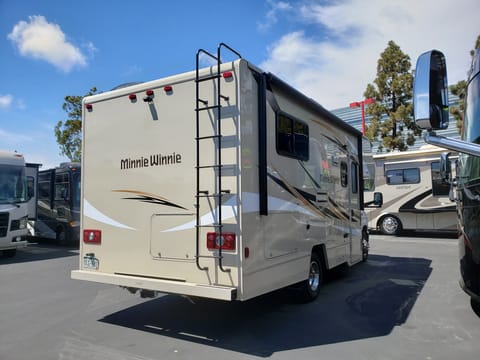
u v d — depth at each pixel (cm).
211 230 414
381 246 1158
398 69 1872
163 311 539
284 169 486
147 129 468
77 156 1961
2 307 573
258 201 426
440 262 898
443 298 598
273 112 465
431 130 221
